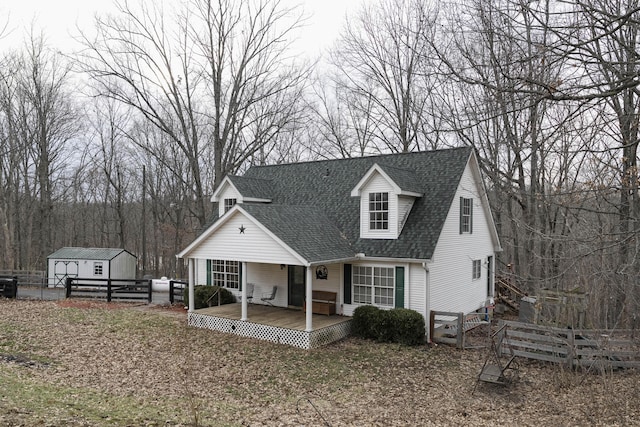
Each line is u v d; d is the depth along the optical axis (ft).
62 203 155.63
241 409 34.27
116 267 105.29
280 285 65.92
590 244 30.42
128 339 53.06
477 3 65.16
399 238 57.26
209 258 59.57
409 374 44.04
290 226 56.54
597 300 42.37
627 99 38.42
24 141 122.93
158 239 162.40
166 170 148.25
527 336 46.47
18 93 125.18
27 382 34.60
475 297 69.46
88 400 32.12
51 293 89.10
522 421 33.27
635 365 42.73
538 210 66.28
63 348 47.85
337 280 61.11
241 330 56.95
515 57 47.01
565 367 44.73
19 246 128.98
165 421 28.94
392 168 59.47
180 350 49.19
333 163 74.84
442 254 58.34
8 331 52.80
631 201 36.27
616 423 32.68
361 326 55.88
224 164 100.32
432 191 60.90
